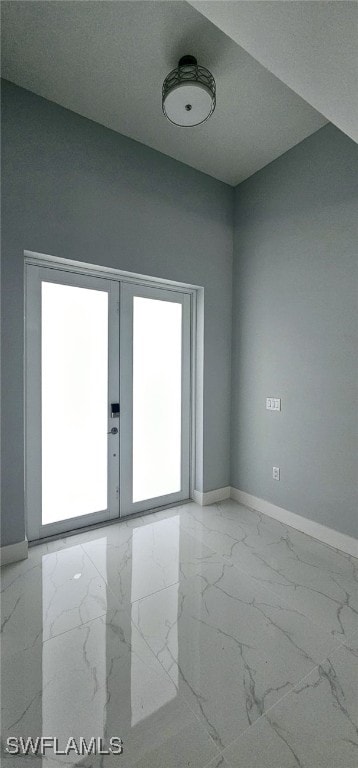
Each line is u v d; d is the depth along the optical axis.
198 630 1.53
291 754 1.04
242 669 1.33
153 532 2.45
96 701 1.21
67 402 2.40
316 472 2.38
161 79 1.94
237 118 2.22
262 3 0.93
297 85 1.20
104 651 1.42
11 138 1.98
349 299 2.17
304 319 2.45
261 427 2.81
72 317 2.40
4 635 1.50
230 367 3.11
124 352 2.63
